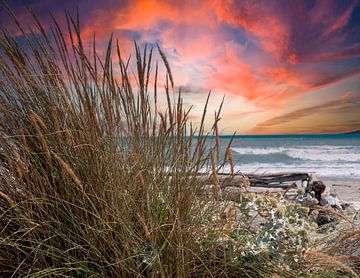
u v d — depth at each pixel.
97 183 1.41
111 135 1.44
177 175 1.52
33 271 1.38
